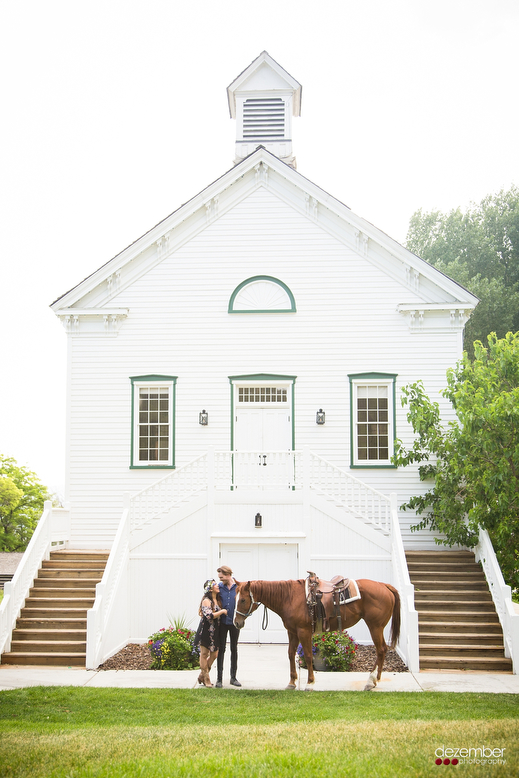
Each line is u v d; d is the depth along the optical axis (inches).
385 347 721.0
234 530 619.2
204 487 625.9
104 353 735.7
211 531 617.0
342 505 621.9
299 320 728.3
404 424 710.5
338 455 710.5
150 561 617.3
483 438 561.9
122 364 733.3
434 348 717.9
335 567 610.9
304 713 377.4
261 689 444.8
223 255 740.7
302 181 734.5
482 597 580.4
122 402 729.6
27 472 1592.0
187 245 743.7
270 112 868.6
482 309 1491.1
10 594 559.2
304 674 492.7
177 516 620.1
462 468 590.6
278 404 727.7
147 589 613.9
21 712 386.3
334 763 278.2
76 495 719.7
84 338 739.4
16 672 501.4
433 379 714.2
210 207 743.1
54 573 622.5
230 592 459.8
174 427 722.8
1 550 1504.7
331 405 717.9
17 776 274.8
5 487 1470.2
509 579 629.6
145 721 364.5
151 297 740.0
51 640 552.7
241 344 729.6
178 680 471.5
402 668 514.9
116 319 735.7
